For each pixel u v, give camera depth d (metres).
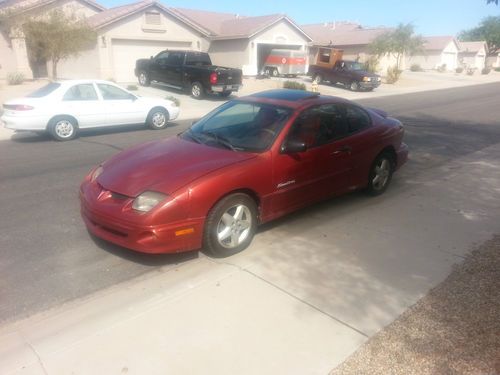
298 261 4.42
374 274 4.16
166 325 3.39
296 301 3.70
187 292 3.86
